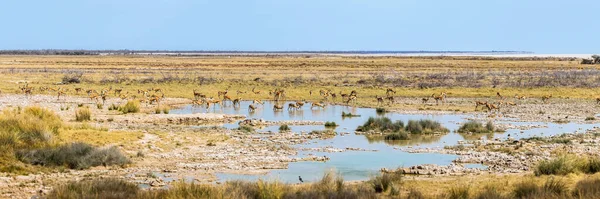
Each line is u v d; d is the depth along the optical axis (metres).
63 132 32.91
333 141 38.69
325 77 113.00
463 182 23.17
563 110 61.22
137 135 34.94
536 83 94.81
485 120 52.62
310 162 30.12
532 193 18.34
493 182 22.72
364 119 53.69
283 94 77.12
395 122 46.41
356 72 130.38
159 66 160.62
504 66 160.00
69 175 24.89
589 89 86.25
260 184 19.17
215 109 62.88
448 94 80.75
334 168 27.73
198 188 18.66
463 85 93.69
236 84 96.94
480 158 30.69
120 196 18.00
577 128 46.59
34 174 24.72
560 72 121.06
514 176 24.81
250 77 113.88
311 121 50.47
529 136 41.47
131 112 53.94
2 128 28.95
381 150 34.75
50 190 21.16
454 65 165.00
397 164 29.61
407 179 24.47
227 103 71.00
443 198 19.11
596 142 36.41
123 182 20.67
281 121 50.34
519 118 54.19
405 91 85.12
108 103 64.19
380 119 46.72
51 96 72.00
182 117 49.47
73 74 115.06
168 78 104.69
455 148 35.06
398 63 179.75
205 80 103.38
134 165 27.88
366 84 98.31
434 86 93.38
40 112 37.81
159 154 30.86
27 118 32.75
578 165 25.52
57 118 38.16
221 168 27.73
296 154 32.59
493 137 41.31
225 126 47.38
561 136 40.06
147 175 25.36
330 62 190.75
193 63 180.00
